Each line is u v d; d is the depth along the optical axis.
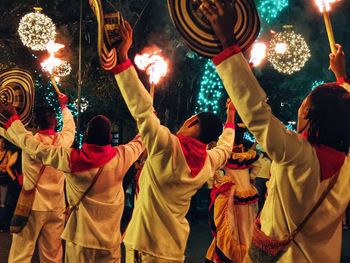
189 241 9.55
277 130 2.70
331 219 2.87
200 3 2.72
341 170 2.90
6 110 5.35
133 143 5.48
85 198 5.20
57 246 6.60
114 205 5.27
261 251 2.95
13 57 11.35
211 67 12.46
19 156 10.85
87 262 5.26
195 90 12.73
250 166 7.14
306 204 2.82
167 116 12.30
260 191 10.23
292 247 2.86
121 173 5.30
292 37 7.18
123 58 3.55
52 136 6.36
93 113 12.32
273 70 13.60
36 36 6.60
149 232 4.15
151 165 4.08
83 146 5.18
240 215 6.99
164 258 4.14
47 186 6.43
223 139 4.71
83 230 5.21
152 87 4.39
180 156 4.04
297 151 2.74
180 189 4.12
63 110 6.59
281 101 14.20
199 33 2.73
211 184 6.98
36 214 6.38
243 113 2.71
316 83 14.27
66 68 8.29
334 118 2.88
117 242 5.32
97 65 11.87
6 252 8.55
